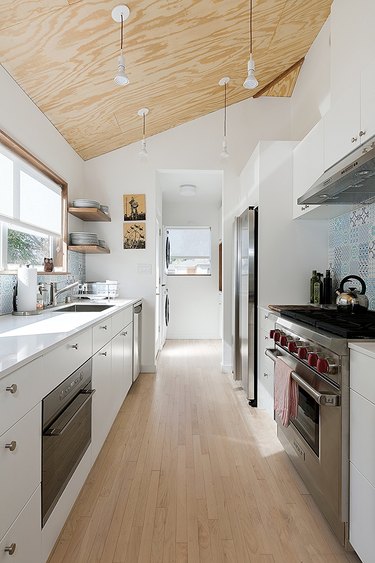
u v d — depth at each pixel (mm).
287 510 1779
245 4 2496
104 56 2465
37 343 1370
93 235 3658
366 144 1829
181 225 6820
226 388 3686
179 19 2387
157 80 3039
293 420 2129
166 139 4184
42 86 2547
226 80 3494
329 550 1519
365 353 1345
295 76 3904
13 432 1066
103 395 2285
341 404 1491
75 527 1644
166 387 3707
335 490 1534
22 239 2807
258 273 3123
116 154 4188
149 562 1449
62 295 3414
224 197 4188
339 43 2283
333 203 2443
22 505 1124
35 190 2936
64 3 1923
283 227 3105
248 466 2191
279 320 2350
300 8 2807
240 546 1538
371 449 1311
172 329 6824
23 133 2541
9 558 1030
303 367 1882
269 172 3102
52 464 1390
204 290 6844
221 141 4184
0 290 2299
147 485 1982
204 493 1914
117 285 4164
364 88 1864
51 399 1387
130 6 2111
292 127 4113
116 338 2734
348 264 2764
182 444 2469
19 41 2068
